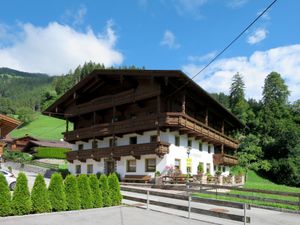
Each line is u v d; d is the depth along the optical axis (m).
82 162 40.34
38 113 139.25
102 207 15.34
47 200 13.33
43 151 65.31
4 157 65.06
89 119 42.03
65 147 69.81
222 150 41.62
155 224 12.30
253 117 75.75
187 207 13.89
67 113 42.53
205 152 38.94
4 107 146.12
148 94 32.12
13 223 11.23
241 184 37.94
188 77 29.12
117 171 35.09
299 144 63.44
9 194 12.52
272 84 89.38
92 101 38.09
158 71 29.83
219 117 44.91
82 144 41.53
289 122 75.62
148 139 33.16
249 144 63.72
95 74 35.75
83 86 38.81
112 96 35.75
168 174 30.42
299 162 61.06
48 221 11.79
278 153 64.31
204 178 30.88
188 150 31.14
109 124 35.56
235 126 52.22
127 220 12.73
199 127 34.22
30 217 12.27
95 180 15.41
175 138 32.84
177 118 30.30
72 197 14.19
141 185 29.73
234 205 12.36
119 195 16.44
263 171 63.03
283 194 17.20
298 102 83.75
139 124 32.50
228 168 47.72
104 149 35.75
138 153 31.91
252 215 15.80
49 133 102.75
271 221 14.41
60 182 13.93
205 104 37.62
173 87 32.12
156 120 30.97
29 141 73.69
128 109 36.41
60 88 149.00
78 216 13.02
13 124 28.03
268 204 18.64
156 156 31.62
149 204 16.83
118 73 33.28
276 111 78.94
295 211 16.55
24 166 54.72
